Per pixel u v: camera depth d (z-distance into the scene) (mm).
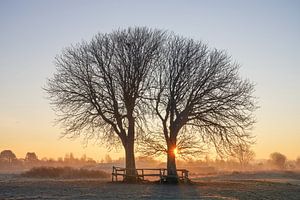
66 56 53062
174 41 52812
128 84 51781
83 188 44031
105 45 52562
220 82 51156
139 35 52719
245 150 50438
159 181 51938
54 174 77562
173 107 51344
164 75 51875
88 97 51688
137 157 53375
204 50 52344
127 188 44219
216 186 49406
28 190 41469
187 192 40406
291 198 39500
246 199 36594
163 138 51875
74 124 52281
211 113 50406
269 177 83375
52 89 52688
